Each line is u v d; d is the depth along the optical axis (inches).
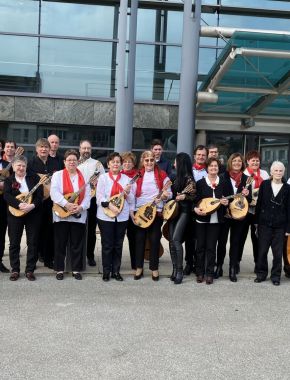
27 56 500.1
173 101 512.4
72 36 506.0
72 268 260.8
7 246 338.6
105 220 253.8
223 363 157.8
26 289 236.2
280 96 438.3
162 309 211.6
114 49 511.8
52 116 497.7
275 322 199.2
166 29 517.7
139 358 159.9
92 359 158.2
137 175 255.4
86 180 270.8
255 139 523.5
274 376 149.2
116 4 512.1
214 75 394.9
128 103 387.2
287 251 275.7
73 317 197.6
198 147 275.4
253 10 530.3
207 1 524.4
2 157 279.7
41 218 256.4
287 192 262.2
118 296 229.5
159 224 260.2
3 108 490.6
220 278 272.7
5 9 495.5
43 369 150.2
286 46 349.4
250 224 281.4
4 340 172.2
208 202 252.8
